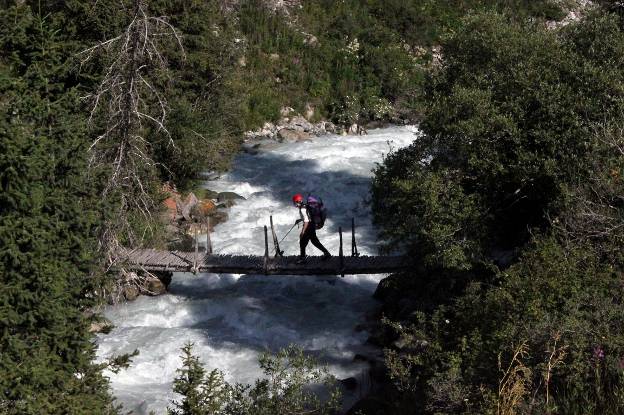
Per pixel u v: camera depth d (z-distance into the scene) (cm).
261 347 1284
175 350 1251
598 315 722
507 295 771
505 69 1230
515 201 1160
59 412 672
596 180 955
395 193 1185
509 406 623
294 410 805
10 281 646
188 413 743
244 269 1423
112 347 1248
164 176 1945
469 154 1141
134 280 1414
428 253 1137
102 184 1117
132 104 1181
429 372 845
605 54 1201
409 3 3612
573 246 859
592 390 641
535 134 1103
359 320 1376
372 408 928
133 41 1184
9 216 646
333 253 1719
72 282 726
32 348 659
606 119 1098
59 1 1620
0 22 771
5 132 644
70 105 768
